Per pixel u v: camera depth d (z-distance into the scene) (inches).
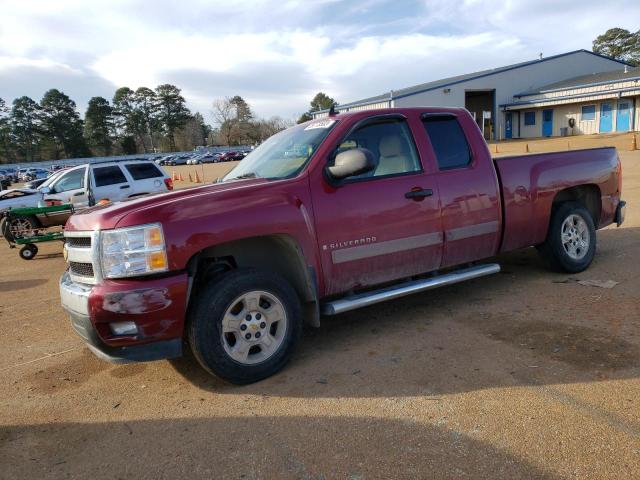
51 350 191.5
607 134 1514.5
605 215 243.6
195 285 154.4
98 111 4643.2
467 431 116.0
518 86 1811.0
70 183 510.6
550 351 152.9
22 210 434.9
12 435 131.3
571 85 1638.8
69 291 144.9
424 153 184.2
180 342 141.1
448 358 154.3
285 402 136.2
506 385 135.2
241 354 146.4
